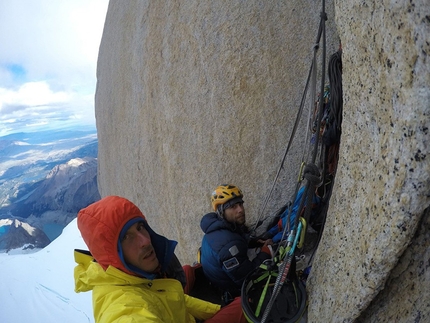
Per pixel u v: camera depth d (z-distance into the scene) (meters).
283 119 4.02
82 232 1.57
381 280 1.28
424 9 0.97
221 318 2.16
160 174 5.73
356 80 1.47
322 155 2.87
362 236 1.38
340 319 1.52
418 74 1.01
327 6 3.73
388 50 1.15
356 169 1.51
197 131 4.77
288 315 1.88
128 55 6.59
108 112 8.37
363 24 1.34
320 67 3.76
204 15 4.56
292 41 3.96
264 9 4.12
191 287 2.91
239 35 4.27
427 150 1.02
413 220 1.10
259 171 4.17
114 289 1.55
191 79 4.79
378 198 1.26
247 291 2.03
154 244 1.84
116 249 1.53
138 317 1.36
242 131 4.29
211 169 4.60
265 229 3.91
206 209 4.77
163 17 5.29
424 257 1.16
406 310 1.21
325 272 1.76
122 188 8.02
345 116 1.68
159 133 5.56
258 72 4.15
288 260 1.91
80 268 1.67
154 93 5.54
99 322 1.47
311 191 2.10
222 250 2.56
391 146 1.17
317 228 2.97
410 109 1.04
